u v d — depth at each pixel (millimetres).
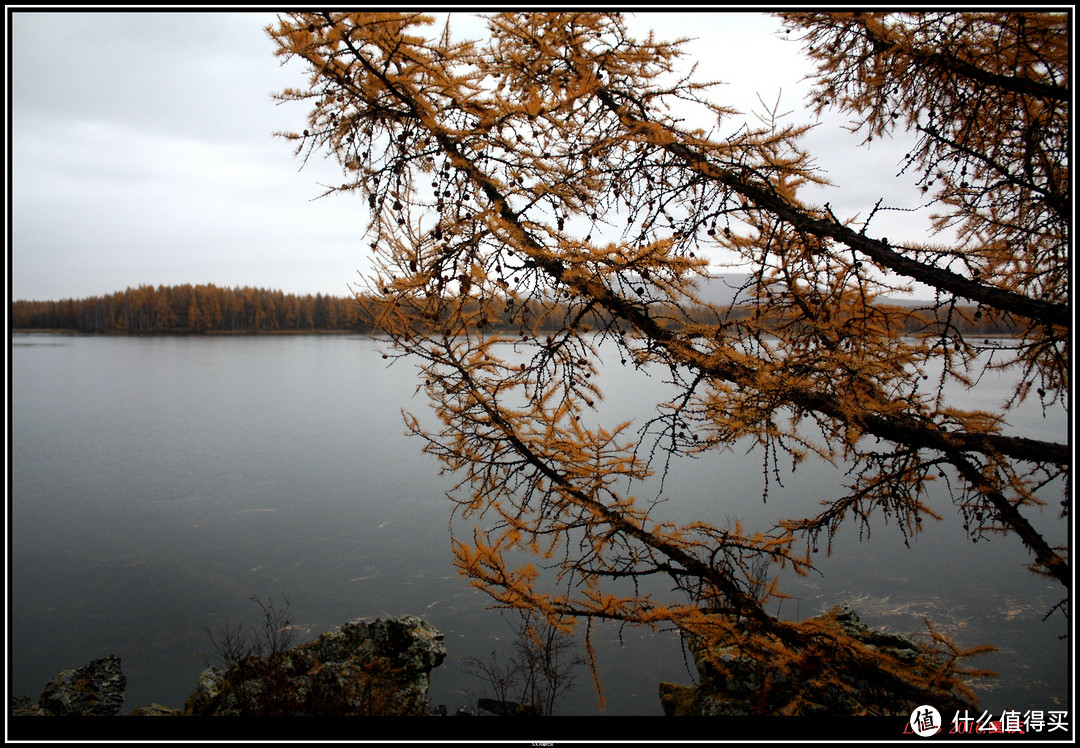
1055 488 16359
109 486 25547
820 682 2973
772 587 3377
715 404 2541
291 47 2418
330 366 92250
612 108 2707
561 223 2596
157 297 158875
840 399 2457
